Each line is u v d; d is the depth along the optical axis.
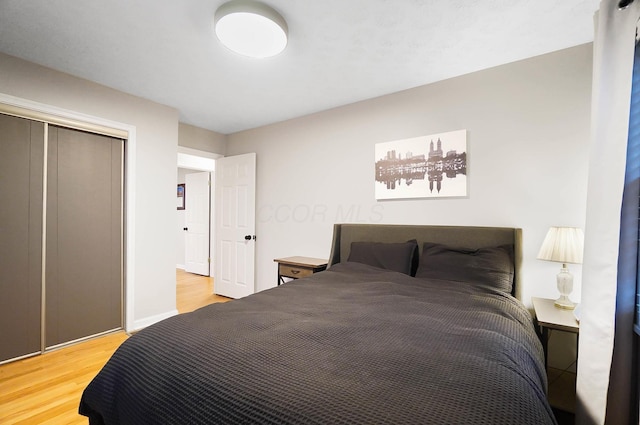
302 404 0.73
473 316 1.38
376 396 0.74
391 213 2.87
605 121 1.26
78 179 2.60
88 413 1.18
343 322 1.29
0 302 2.19
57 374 2.09
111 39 1.98
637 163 1.16
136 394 0.98
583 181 2.04
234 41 1.88
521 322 1.43
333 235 3.10
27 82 2.27
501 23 1.80
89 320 2.67
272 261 3.76
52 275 2.45
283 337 1.11
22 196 2.29
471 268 2.05
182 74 2.47
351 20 1.77
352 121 3.11
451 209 2.54
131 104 2.88
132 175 2.90
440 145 2.58
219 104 3.15
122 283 2.90
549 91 2.15
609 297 1.19
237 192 4.06
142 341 1.16
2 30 1.88
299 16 1.73
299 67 2.35
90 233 2.68
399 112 2.81
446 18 1.76
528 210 2.22
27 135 2.31
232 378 0.86
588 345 1.27
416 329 1.21
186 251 6.05
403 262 2.41
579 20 1.77
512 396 0.75
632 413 1.16
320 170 3.36
